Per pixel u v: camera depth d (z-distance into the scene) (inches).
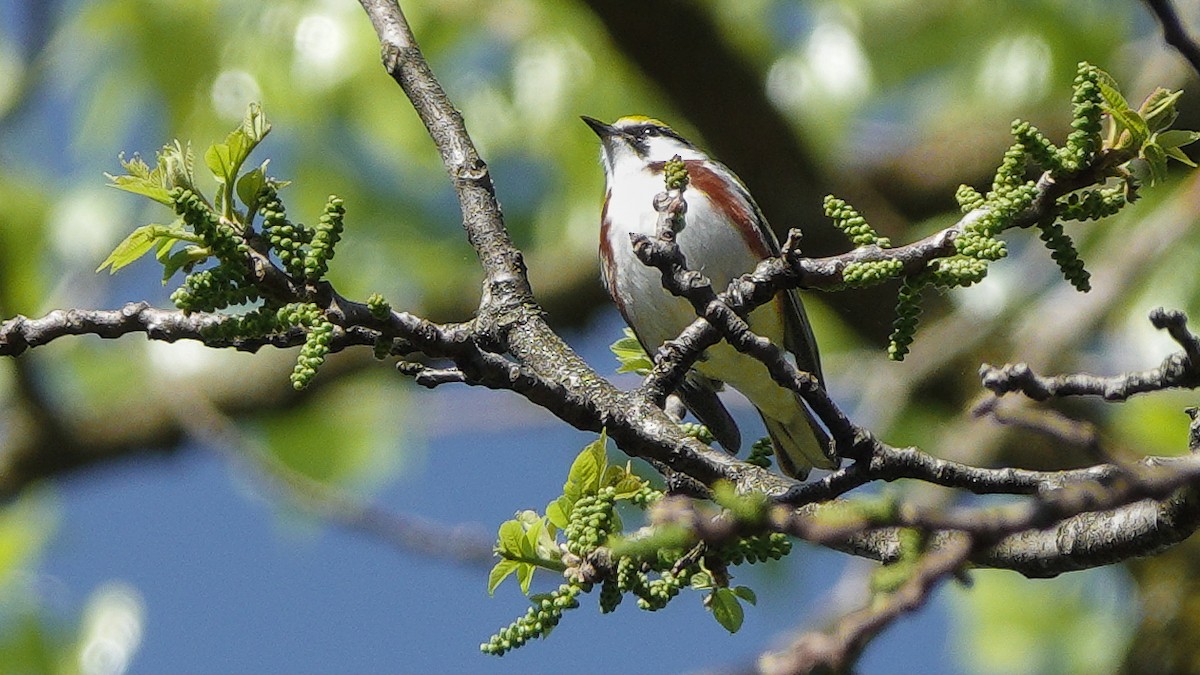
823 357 480.7
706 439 234.5
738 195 370.3
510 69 492.1
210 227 202.7
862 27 484.4
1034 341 403.9
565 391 216.7
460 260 507.2
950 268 198.8
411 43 271.0
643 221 361.4
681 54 426.9
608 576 196.9
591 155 493.0
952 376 445.4
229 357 527.5
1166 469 142.9
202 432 475.2
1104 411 432.5
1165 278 434.6
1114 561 181.0
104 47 480.7
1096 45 476.7
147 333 210.1
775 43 486.3
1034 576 187.3
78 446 534.0
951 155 478.6
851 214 206.1
